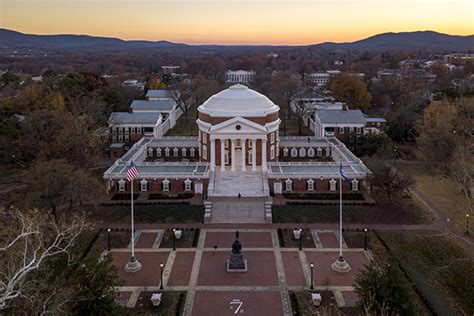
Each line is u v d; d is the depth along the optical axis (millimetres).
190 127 178375
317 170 102062
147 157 130375
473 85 195875
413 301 52875
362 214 85375
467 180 85750
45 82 174000
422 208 88688
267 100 115250
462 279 62812
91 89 173875
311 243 74188
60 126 103188
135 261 65438
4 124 109812
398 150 134000
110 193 97000
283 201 92375
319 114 147250
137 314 54125
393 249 71375
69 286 46688
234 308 55469
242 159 105125
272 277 63219
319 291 59281
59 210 85312
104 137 135750
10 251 47688
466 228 79000
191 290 59719
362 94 186000
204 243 74500
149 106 174625
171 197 94938
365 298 46906
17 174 101312
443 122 111062
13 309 43219
